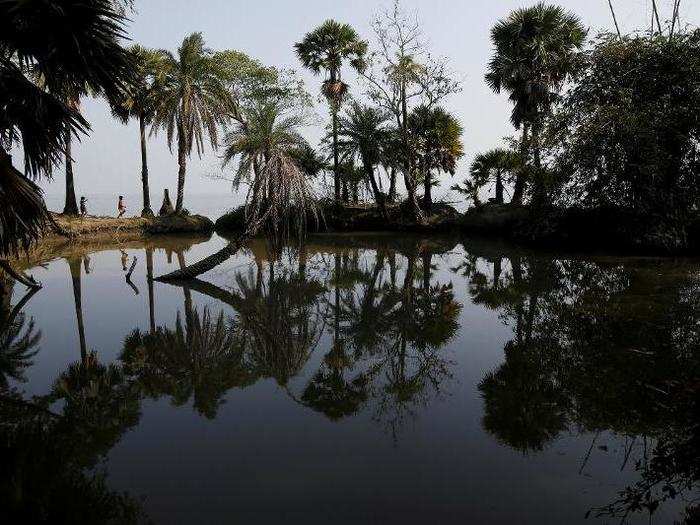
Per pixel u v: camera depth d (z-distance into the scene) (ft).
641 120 54.44
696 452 13.92
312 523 11.37
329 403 18.94
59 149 24.08
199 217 106.73
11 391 20.35
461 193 97.30
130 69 23.41
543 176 64.18
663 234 56.75
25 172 24.04
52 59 21.95
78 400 19.35
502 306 35.55
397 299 39.50
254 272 53.31
